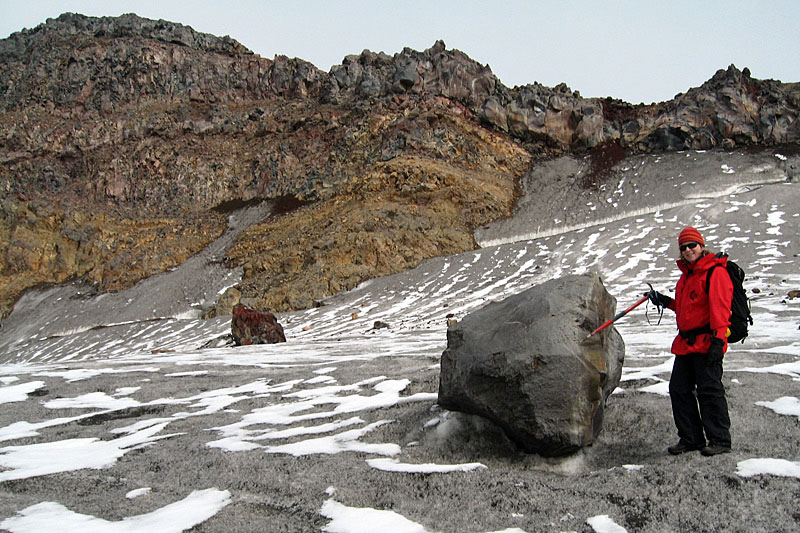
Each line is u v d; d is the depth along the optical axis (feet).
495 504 16.37
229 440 25.85
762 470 16.74
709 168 213.87
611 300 23.12
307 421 28.30
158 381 45.91
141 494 19.35
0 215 237.66
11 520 17.22
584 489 16.93
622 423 22.31
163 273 208.74
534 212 207.92
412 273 162.61
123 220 236.22
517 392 19.72
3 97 318.24
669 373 29.73
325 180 236.43
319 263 171.53
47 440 29.45
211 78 315.78
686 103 246.47
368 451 22.26
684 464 17.79
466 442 21.58
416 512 16.22
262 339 85.46
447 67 265.95
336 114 274.16
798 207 149.28
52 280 220.64
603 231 163.43
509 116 262.26
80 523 16.63
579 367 19.45
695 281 18.57
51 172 271.49
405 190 208.23
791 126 225.35
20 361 161.38
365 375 39.27
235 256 201.98
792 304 67.72
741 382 27.02
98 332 168.66
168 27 345.10
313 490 18.48
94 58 319.27
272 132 279.90
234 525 15.93
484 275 149.79
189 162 269.03
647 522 14.65
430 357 45.29
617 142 254.27
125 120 290.15
